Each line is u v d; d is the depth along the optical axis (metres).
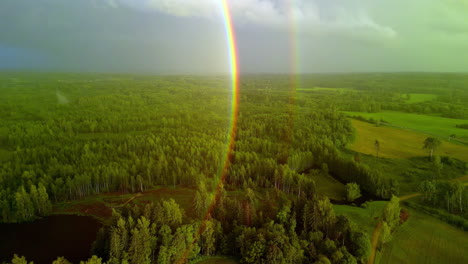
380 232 52.59
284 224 51.84
